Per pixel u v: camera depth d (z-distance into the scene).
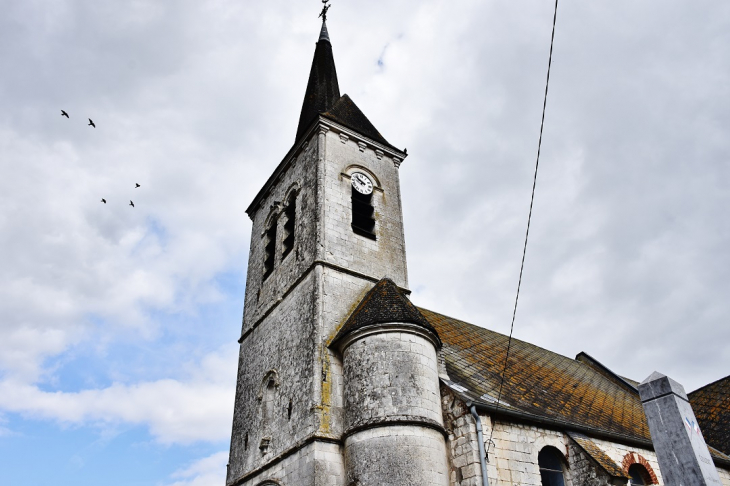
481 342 23.64
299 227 21.39
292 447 15.91
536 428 16.39
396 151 24.80
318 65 30.17
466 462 14.47
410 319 16.30
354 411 15.30
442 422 15.61
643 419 23.00
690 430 9.66
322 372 16.44
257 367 20.53
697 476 9.10
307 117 27.69
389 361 15.62
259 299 22.70
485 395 17.38
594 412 20.70
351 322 17.00
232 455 19.86
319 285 18.31
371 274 19.98
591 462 15.62
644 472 18.58
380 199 22.81
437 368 16.59
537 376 22.39
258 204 26.55
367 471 14.08
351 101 26.42
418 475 13.88
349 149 23.31
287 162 24.38
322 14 33.28
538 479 15.30
